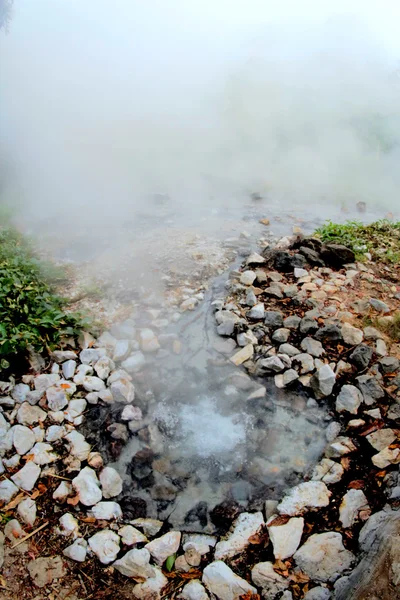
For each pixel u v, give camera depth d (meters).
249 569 1.73
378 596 1.27
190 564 1.76
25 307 2.62
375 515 1.74
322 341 2.58
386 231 3.86
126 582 1.71
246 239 3.82
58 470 2.05
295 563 1.69
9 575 1.72
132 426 2.24
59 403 2.29
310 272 3.22
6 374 2.43
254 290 3.03
